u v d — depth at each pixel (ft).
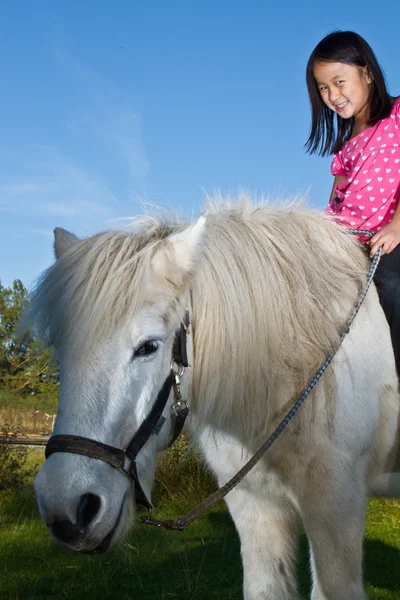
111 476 6.23
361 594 7.33
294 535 8.63
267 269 7.79
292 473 7.60
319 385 7.51
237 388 7.63
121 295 6.32
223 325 7.51
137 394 6.38
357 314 8.05
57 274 6.72
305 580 15.05
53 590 13.84
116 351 6.23
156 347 6.51
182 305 6.87
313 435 7.45
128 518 6.63
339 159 10.00
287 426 7.53
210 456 8.60
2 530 19.72
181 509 22.49
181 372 7.06
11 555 16.80
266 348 7.65
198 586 14.14
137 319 6.37
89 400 6.09
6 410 37.50
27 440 35.29
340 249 8.35
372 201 8.87
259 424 7.79
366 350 7.93
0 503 22.77
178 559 16.72
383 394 8.09
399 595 13.60
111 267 6.48
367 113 9.40
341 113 9.57
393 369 8.20
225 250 7.75
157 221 7.72
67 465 5.93
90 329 6.16
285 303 7.79
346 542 7.39
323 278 7.99
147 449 6.77
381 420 8.12
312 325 7.72
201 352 7.52
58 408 6.21
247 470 7.22
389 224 8.36
